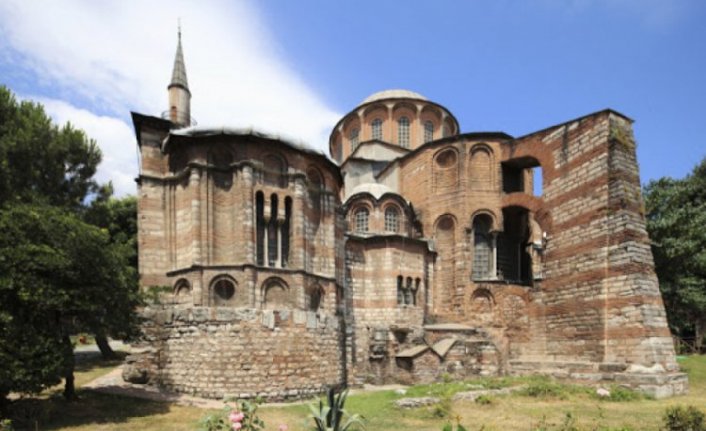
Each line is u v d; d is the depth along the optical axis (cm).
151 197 2903
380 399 2272
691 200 4431
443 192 4112
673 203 4109
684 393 2498
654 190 4206
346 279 3666
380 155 5022
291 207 2903
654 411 1947
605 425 1642
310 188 3094
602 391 2288
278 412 1928
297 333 2366
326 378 2480
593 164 3047
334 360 2569
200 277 2591
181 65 3472
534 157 3638
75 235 1670
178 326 2288
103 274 1736
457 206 3988
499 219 3900
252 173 2733
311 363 2403
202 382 2180
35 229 1641
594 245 2973
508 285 3684
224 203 2769
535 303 3453
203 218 2670
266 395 2205
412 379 3180
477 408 2011
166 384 2269
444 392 2302
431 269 4025
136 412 1795
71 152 2836
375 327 3466
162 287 2655
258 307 2634
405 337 3506
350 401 2234
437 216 4094
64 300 1596
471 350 3372
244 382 2178
